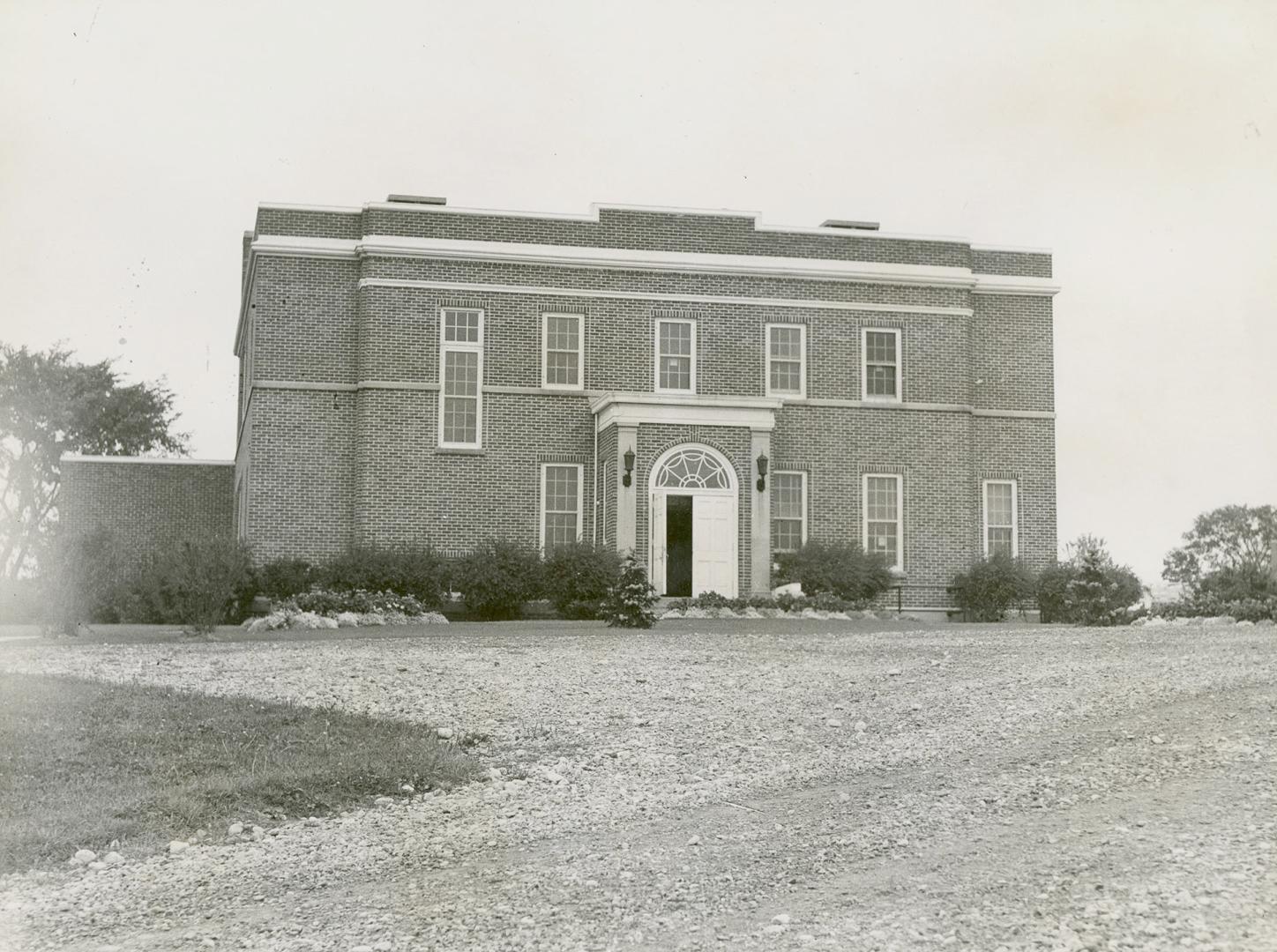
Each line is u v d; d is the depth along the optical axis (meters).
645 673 18.39
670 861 10.19
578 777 13.22
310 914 9.38
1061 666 17.86
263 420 33.00
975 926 8.09
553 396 33.75
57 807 12.08
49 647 21.84
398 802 12.70
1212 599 29.34
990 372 36.56
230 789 12.61
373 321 33.06
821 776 12.80
